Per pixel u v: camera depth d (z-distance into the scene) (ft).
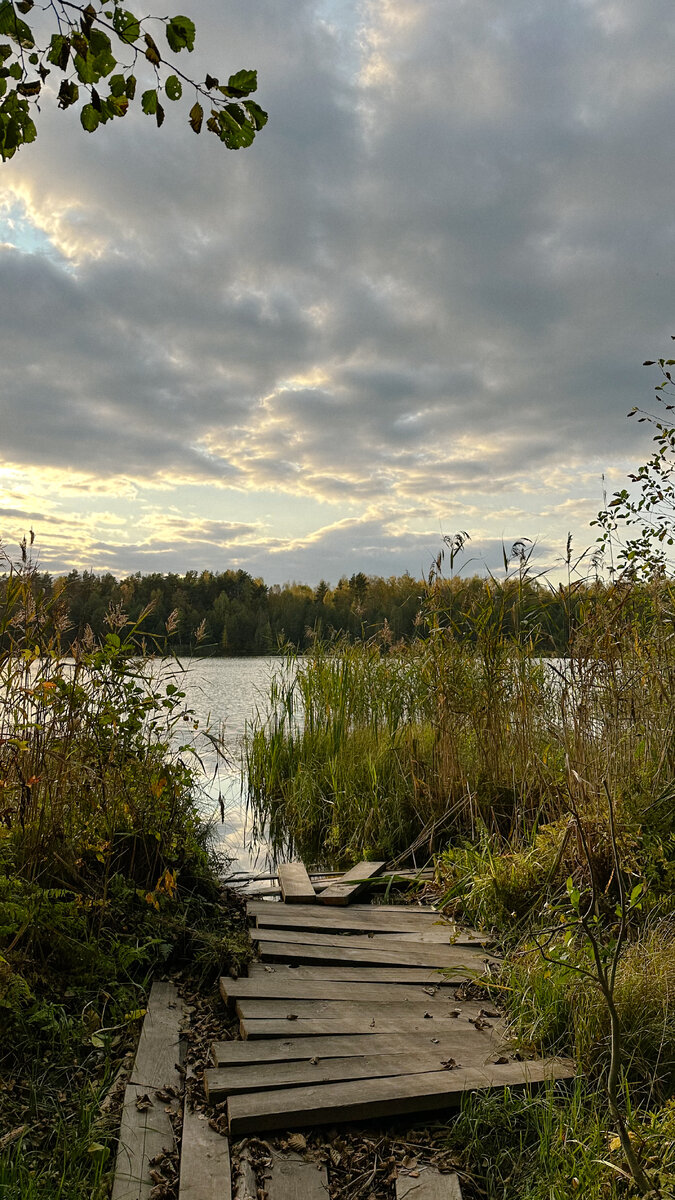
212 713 43.60
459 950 15.39
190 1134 9.43
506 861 17.33
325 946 15.48
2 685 14.60
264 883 20.86
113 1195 8.43
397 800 23.86
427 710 26.20
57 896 13.15
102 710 15.89
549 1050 11.32
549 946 13.19
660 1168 8.20
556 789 19.77
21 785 14.23
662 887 14.75
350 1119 9.79
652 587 20.98
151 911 15.40
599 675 19.94
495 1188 9.00
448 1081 10.35
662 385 20.97
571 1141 9.00
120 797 16.08
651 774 18.34
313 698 32.32
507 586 22.71
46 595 15.56
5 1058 10.62
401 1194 8.67
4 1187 8.10
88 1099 10.05
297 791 27.30
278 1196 8.54
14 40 6.51
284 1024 11.96
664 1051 10.51
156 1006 12.82
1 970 10.97
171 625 18.25
